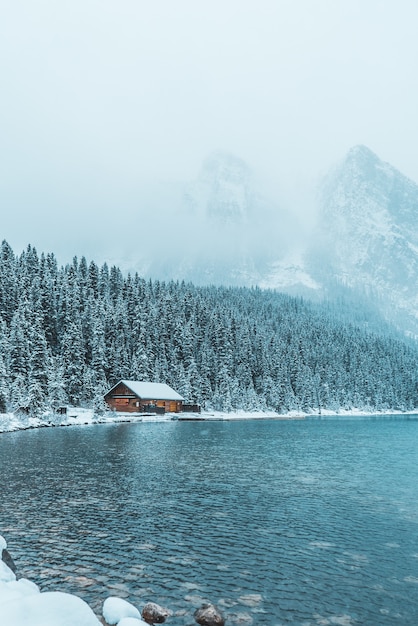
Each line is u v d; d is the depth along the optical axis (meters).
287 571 15.44
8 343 88.50
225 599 13.42
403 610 12.96
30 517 20.78
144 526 19.84
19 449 43.22
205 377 127.50
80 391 99.69
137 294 156.50
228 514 21.97
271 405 139.12
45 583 14.04
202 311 164.12
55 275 146.75
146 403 105.00
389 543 18.19
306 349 198.50
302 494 26.25
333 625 12.12
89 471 32.19
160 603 13.06
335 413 167.00
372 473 33.53
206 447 47.72
